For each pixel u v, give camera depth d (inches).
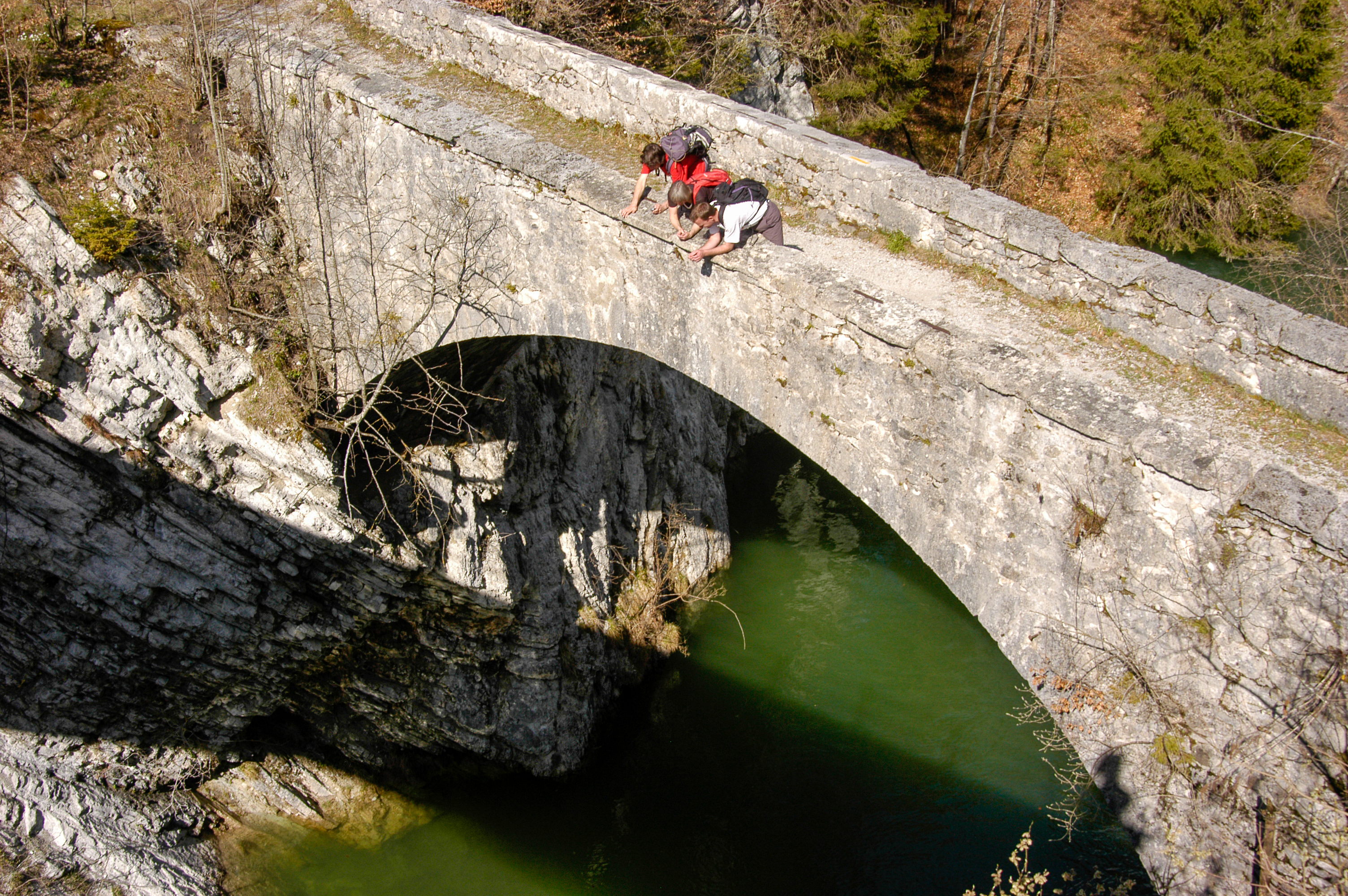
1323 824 197.5
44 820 446.9
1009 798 548.7
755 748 611.2
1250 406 234.1
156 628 466.3
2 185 410.0
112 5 500.1
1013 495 246.4
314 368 442.6
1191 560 211.9
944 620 708.7
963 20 999.6
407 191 426.9
